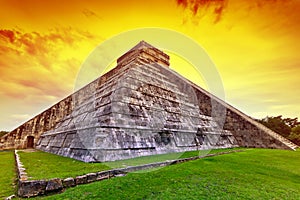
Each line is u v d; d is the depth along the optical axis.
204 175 6.25
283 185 5.65
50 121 19.61
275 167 8.41
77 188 4.70
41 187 4.42
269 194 4.79
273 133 22.94
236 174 6.64
